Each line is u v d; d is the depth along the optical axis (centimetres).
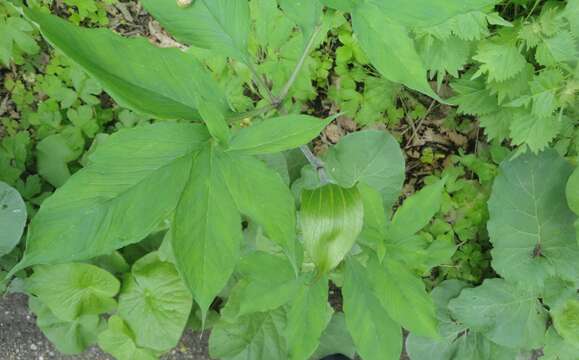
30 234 31
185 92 36
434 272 87
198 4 40
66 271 75
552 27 65
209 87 38
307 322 53
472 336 84
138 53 34
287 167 78
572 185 73
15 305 88
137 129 34
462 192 84
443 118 88
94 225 32
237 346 79
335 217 36
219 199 32
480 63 75
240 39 41
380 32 34
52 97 83
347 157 76
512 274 79
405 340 87
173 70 36
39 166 81
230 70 75
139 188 32
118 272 81
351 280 51
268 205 32
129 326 79
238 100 75
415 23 33
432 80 87
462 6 32
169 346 79
